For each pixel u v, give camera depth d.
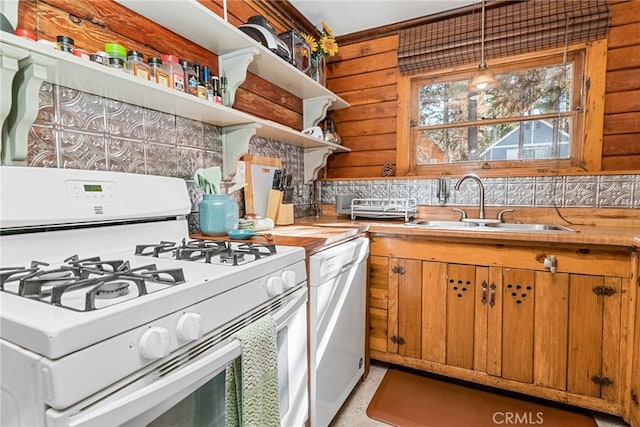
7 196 0.84
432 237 1.71
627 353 1.38
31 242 0.89
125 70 1.05
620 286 1.38
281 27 2.16
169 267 0.85
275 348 0.88
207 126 1.59
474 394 1.69
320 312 1.26
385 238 1.83
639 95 1.81
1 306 0.56
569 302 1.46
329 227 1.75
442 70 2.28
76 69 0.90
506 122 2.13
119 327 0.54
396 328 1.82
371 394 1.68
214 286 0.73
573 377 1.47
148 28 1.29
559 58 1.99
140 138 1.28
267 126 1.67
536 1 2.00
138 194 1.16
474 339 1.65
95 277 0.70
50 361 0.46
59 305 0.56
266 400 0.84
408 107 2.39
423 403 1.62
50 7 0.99
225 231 1.40
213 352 0.72
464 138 2.26
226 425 0.78
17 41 0.76
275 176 1.96
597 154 1.90
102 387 0.51
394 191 2.39
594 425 1.45
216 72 1.61
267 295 0.91
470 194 2.16
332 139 2.41
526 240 1.50
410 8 2.17
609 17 1.83
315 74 2.22
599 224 1.84
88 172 1.04
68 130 1.05
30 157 0.96
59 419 0.46
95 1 1.11
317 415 1.26
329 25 2.38
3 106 0.82
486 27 2.11
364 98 2.54
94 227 1.04
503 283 1.58
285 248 1.13
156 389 0.58
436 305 1.72
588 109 1.91
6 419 0.52
